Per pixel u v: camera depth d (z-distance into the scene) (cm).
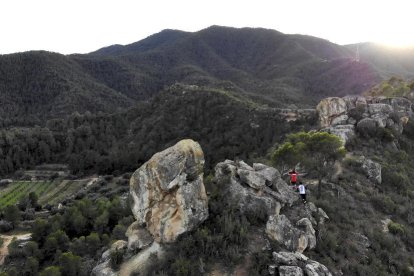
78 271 3356
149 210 2781
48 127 15812
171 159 2672
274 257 2442
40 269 4191
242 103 12600
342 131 5747
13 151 12988
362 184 4506
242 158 9019
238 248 2558
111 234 4691
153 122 13738
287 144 4356
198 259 2497
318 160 4228
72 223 5288
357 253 3003
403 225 3831
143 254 2719
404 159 5625
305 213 3111
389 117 6469
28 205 7562
